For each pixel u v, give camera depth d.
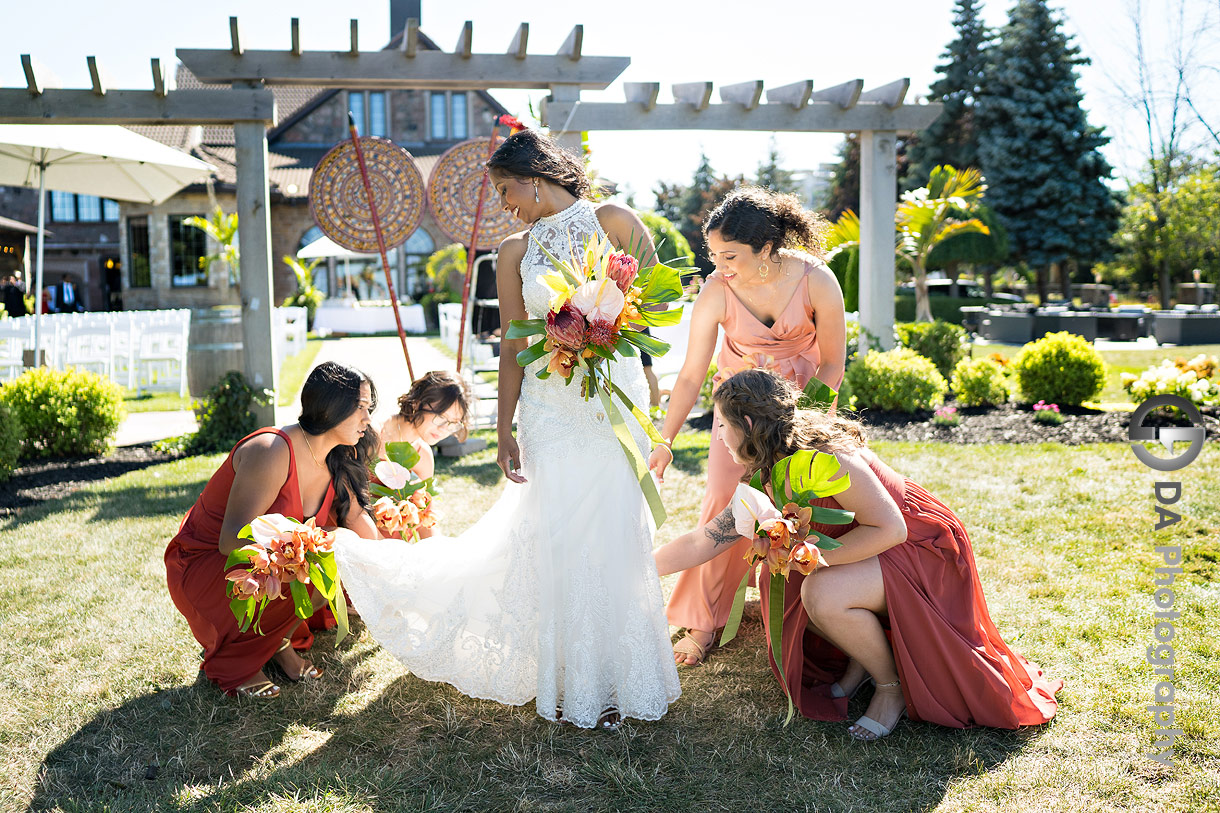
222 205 23.83
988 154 29.08
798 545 2.27
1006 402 8.10
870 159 8.23
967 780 2.15
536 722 2.52
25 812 2.11
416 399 3.30
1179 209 25.25
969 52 30.70
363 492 2.89
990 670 2.37
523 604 2.52
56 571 3.81
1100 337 16.94
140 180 8.64
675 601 3.05
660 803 2.11
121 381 10.89
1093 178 28.67
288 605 2.70
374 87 6.94
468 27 6.70
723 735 2.42
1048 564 3.63
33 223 27.91
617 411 2.43
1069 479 5.04
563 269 2.35
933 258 21.89
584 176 2.62
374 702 2.65
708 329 3.01
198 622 2.72
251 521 2.56
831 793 2.12
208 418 6.90
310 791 2.17
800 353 3.03
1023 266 30.16
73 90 6.44
